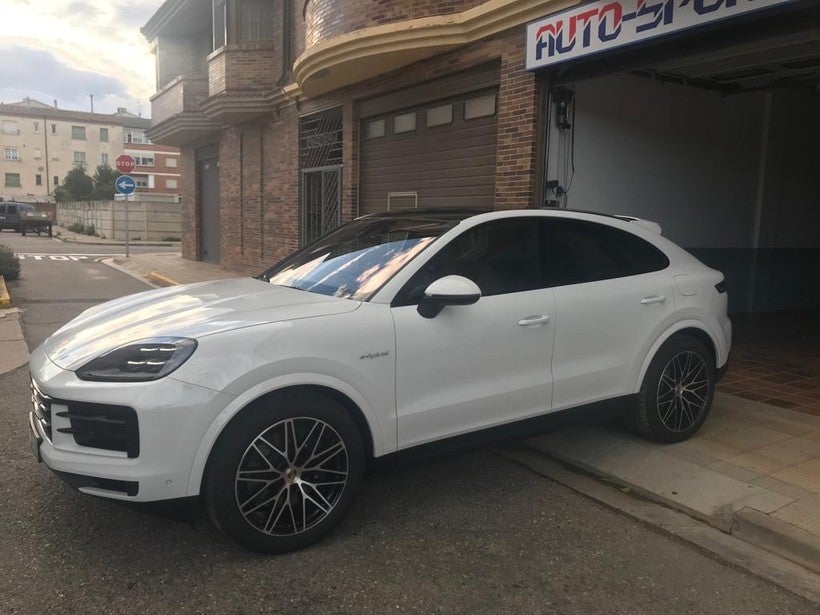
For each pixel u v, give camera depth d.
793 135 10.14
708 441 4.73
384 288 3.54
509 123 7.76
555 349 4.00
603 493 4.07
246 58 13.91
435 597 2.94
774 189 10.09
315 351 3.17
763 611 2.90
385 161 10.48
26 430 4.94
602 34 6.44
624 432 4.89
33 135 78.88
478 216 3.97
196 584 2.98
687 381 4.69
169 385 2.90
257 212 15.23
